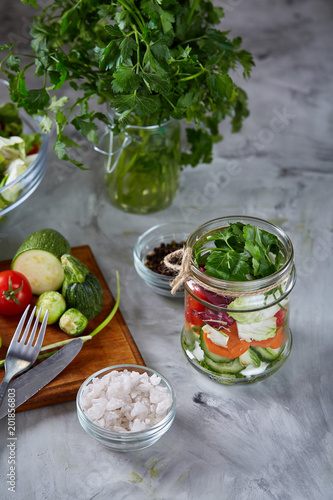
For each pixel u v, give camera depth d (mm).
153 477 1060
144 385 1109
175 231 1483
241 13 2152
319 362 1260
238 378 1188
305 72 2014
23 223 1571
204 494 1035
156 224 1578
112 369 1154
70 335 1276
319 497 1034
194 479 1057
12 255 1486
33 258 1339
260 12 2162
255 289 1054
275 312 1117
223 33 1348
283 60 2043
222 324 1096
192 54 1326
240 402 1184
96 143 1297
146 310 1371
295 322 1342
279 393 1201
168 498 1029
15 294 1289
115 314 1328
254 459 1089
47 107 1365
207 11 1399
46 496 1030
